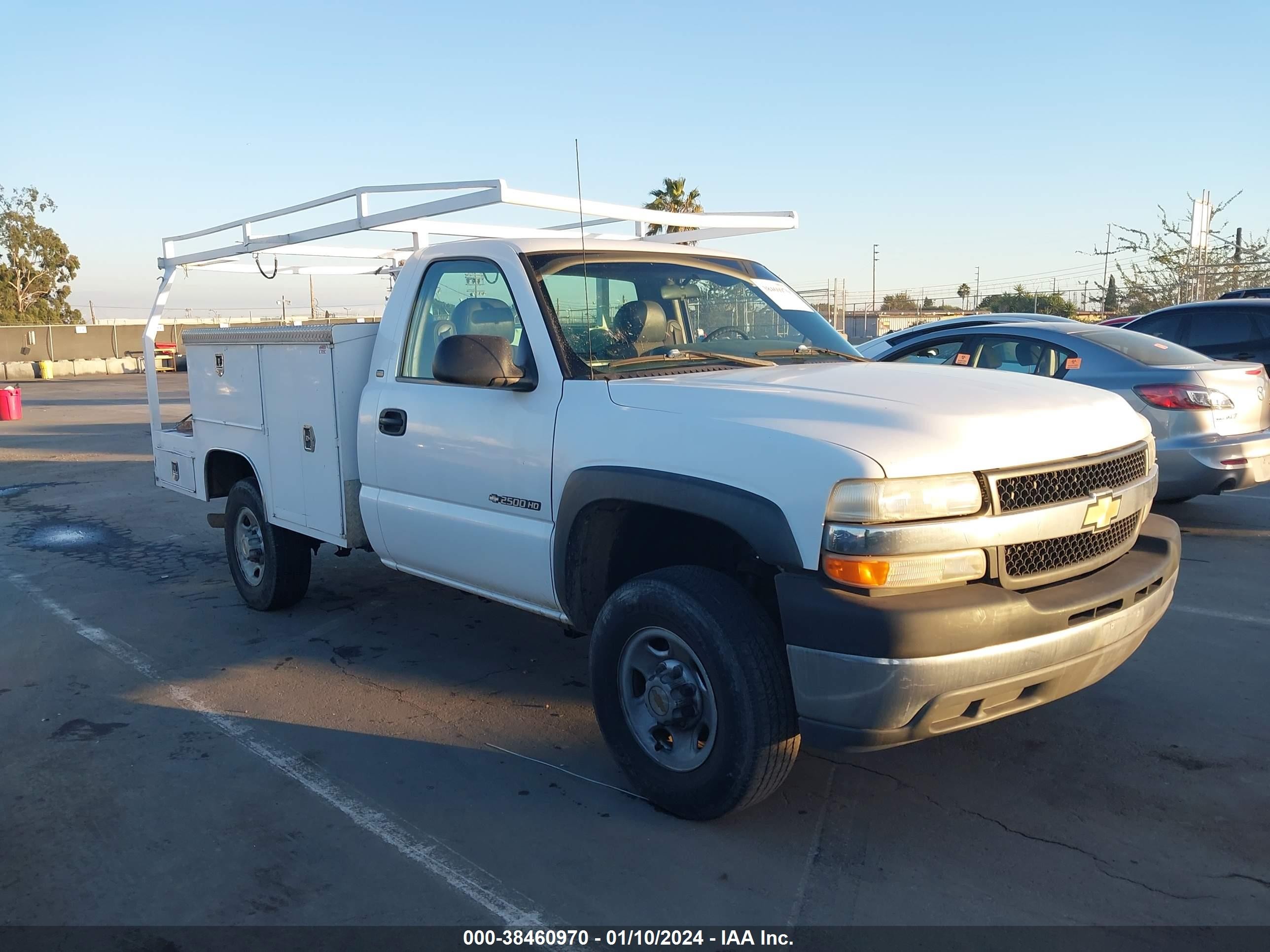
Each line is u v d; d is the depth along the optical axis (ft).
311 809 11.87
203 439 20.40
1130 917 9.42
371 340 16.07
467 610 19.98
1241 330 31.24
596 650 11.77
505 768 12.88
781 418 10.37
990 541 9.72
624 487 11.15
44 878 10.48
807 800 11.80
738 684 10.27
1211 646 16.63
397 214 15.60
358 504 16.20
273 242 18.62
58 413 73.15
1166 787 11.94
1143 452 11.72
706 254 15.60
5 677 16.72
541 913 9.67
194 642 18.29
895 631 9.12
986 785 12.09
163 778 12.78
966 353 27.37
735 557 12.55
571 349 12.77
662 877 10.26
